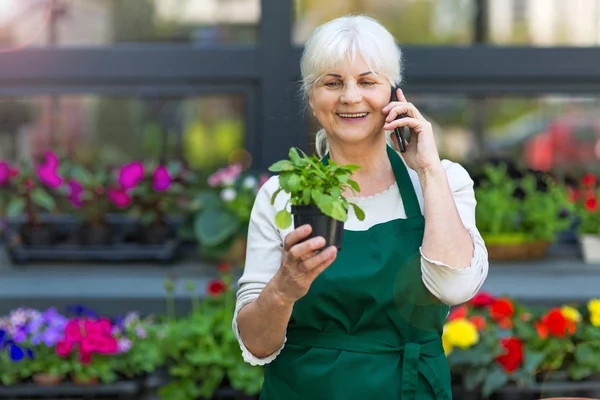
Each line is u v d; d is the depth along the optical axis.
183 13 3.96
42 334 3.20
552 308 3.37
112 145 4.06
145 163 4.04
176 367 3.21
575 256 3.98
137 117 4.04
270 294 1.72
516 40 3.96
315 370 1.88
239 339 1.89
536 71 3.91
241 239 3.81
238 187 3.88
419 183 1.99
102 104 4.03
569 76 3.91
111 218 4.06
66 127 4.04
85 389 3.20
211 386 3.18
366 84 1.88
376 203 1.95
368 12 3.93
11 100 4.00
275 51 3.87
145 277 3.69
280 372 1.93
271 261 1.94
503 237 3.83
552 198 3.90
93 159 4.05
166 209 3.92
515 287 3.51
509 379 3.18
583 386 3.14
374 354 1.87
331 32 1.87
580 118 4.00
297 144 3.87
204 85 3.98
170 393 3.18
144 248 3.84
